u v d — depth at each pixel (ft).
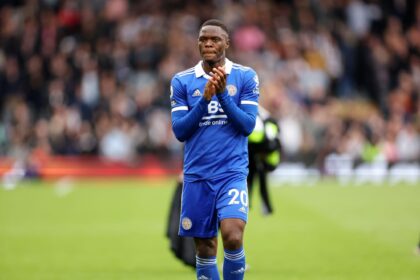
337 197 208.95
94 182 251.60
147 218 176.55
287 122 252.62
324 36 290.35
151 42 277.64
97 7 294.87
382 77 288.10
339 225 162.81
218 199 87.51
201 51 88.17
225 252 86.43
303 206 191.72
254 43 287.07
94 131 257.55
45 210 189.37
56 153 254.06
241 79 89.25
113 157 255.91
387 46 298.15
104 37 286.05
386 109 282.56
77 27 287.48
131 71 274.77
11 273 117.29
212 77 84.89
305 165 252.62
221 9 297.94
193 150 88.58
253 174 120.26
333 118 262.67
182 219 89.51
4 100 273.13
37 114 270.67
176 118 88.99
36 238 149.89
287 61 282.36
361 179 251.80
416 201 200.44
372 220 169.27
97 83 266.16
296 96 269.85
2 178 250.57
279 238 147.54
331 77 286.66
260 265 122.72
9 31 285.23
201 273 90.02
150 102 261.24
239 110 86.79
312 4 303.89
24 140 255.50
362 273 115.55
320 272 116.57
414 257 127.54
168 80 263.29
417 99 283.38
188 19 292.20
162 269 120.88
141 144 257.14
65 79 266.98
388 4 310.24
